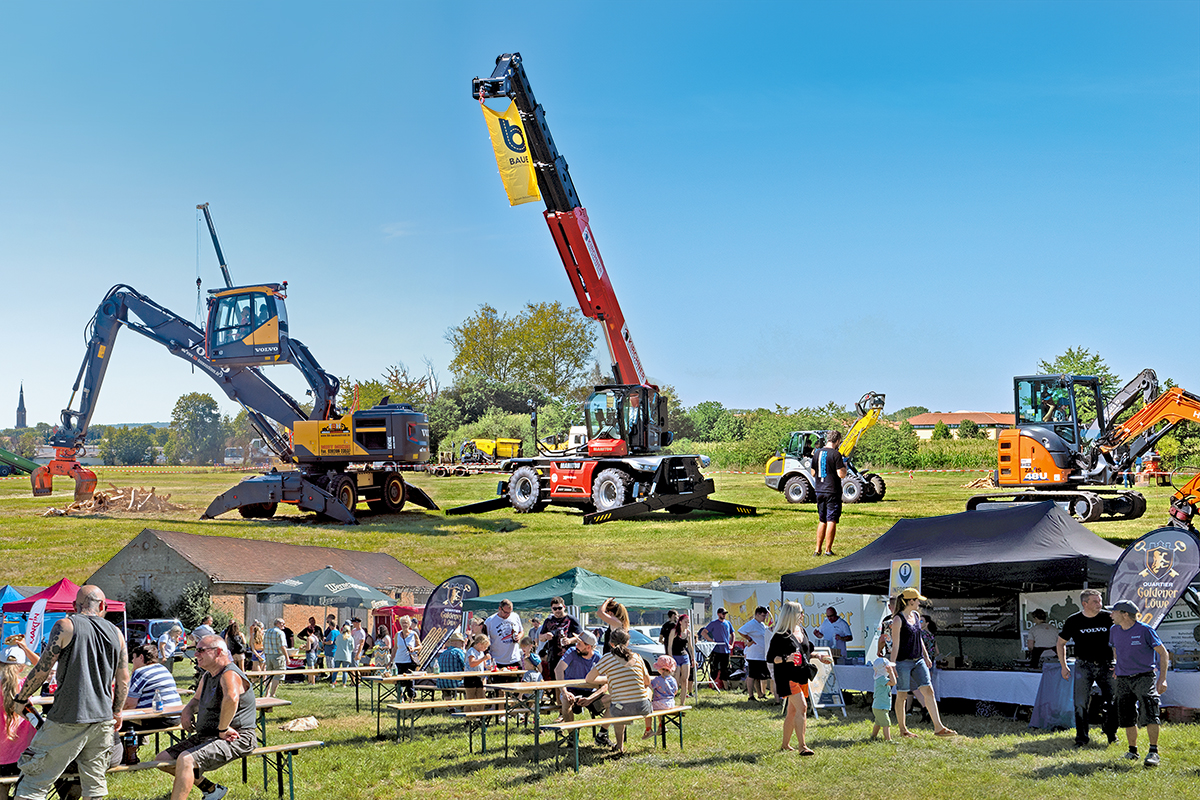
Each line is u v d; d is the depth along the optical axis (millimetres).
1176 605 11641
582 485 26875
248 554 23891
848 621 16359
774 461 32812
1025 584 12047
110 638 6754
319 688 18234
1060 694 10344
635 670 9531
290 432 30406
